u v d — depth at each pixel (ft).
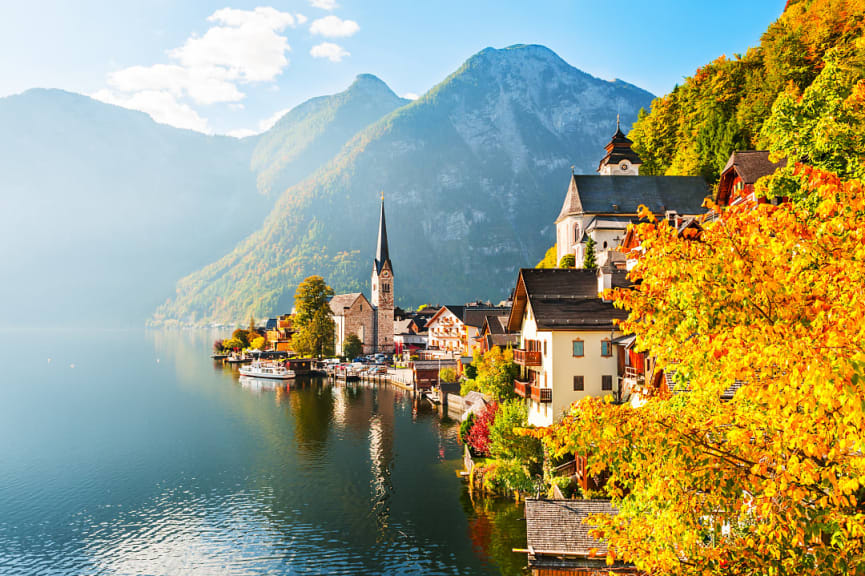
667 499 36.86
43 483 184.65
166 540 140.15
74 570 126.52
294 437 242.37
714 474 35.01
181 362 638.53
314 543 135.03
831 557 32.78
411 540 132.87
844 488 29.45
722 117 318.65
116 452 221.46
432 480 177.47
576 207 334.85
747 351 31.19
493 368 183.62
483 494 158.10
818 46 264.11
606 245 319.47
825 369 25.45
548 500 105.91
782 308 33.99
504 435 152.05
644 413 38.27
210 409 313.32
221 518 152.87
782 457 34.76
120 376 490.90
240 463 203.51
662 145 402.31
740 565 36.04
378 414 294.46
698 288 35.12
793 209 40.57
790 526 32.63
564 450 38.55
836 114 57.31
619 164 393.50
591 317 142.10
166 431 257.14
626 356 133.80
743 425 36.96
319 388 407.03
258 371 479.00
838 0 266.98
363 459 205.26
